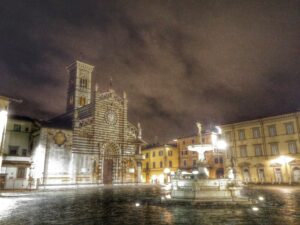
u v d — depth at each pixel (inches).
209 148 973.2
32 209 748.6
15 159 1718.8
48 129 2027.6
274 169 2009.1
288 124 1994.3
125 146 2573.8
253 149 2161.7
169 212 637.9
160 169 2928.2
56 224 516.4
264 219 528.7
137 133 2704.2
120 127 2578.7
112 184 2381.9
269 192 1242.0
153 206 770.8
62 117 2669.8
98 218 583.5
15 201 984.9
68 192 1491.1
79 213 663.8
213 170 2425.0
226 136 2370.8
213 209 666.2
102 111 2447.1
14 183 1656.0
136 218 573.3
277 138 2036.2
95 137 2322.8
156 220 539.5
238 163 2225.6
